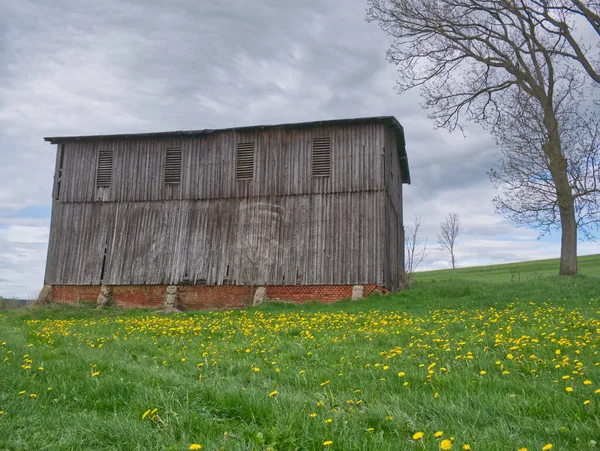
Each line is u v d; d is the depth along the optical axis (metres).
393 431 4.80
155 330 15.49
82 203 30.12
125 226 29.31
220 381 6.98
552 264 63.53
